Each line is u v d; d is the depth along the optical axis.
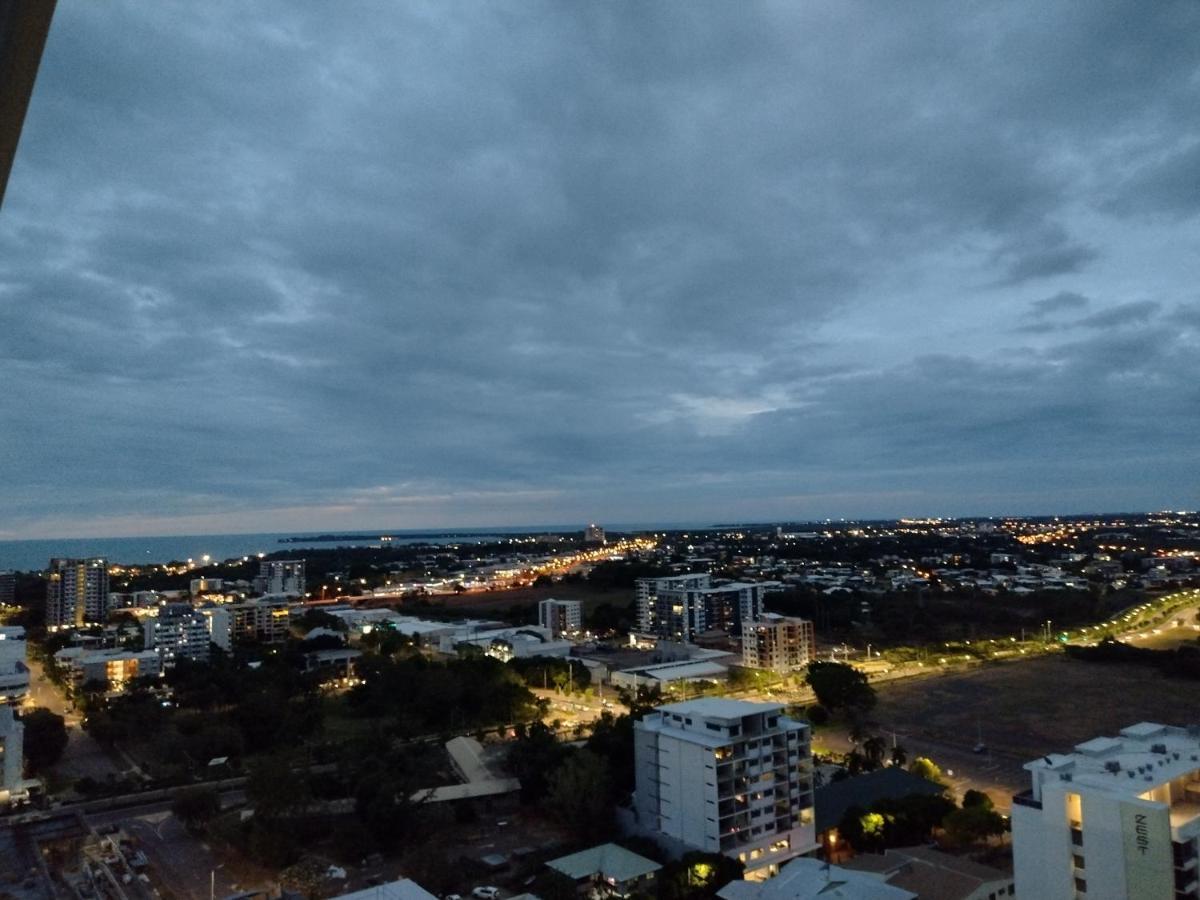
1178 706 140.00
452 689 133.88
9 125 6.82
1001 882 64.75
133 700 145.50
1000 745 118.62
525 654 187.38
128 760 121.06
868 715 136.38
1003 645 193.00
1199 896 51.66
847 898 56.97
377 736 112.00
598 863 75.44
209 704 144.00
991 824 77.12
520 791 98.44
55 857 85.75
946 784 99.31
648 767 86.12
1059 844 57.19
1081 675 165.12
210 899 73.56
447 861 76.94
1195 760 62.12
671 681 152.62
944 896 62.50
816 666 138.38
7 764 104.44
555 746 100.56
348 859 81.69
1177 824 53.91
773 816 81.94
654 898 68.56
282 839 81.25
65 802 101.06
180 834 90.00
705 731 83.75
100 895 74.69
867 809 82.81
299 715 128.00
